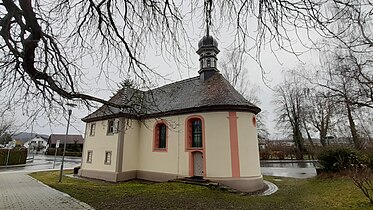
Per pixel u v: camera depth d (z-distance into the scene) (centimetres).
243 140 1461
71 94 608
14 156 3728
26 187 1462
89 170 2044
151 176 1766
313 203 927
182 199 1006
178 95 1905
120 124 1798
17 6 501
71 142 6644
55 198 1092
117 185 1533
